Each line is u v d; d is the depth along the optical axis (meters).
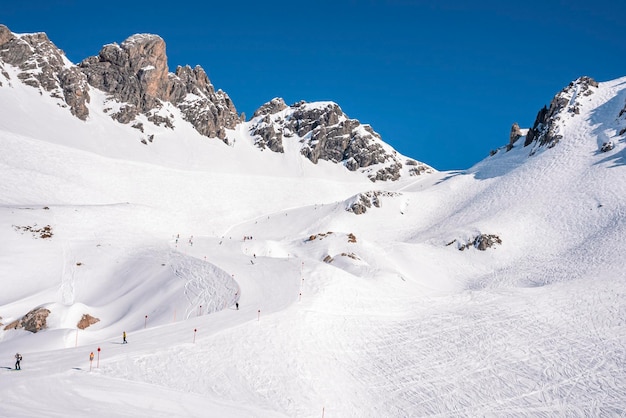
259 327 47.66
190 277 64.38
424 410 38.31
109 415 28.61
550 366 45.66
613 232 86.75
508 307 60.59
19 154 107.94
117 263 72.31
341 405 38.22
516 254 90.75
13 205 82.06
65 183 103.19
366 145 190.75
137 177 126.00
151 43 174.75
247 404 35.44
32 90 142.75
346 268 77.50
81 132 139.38
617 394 40.94
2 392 29.91
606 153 117.56
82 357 38.28
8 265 63.88
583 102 142.38
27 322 52.56
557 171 119.19
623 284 67.06
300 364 42.88
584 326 54.56
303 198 148.75
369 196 129.62
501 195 119.25
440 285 81.75
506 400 40.03
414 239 108.75
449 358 47.00
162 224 92.94
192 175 140.25
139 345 41.78
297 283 61.56
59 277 65.31
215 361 40.62
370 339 50.16
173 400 33.34
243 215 128.50
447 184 144.50
